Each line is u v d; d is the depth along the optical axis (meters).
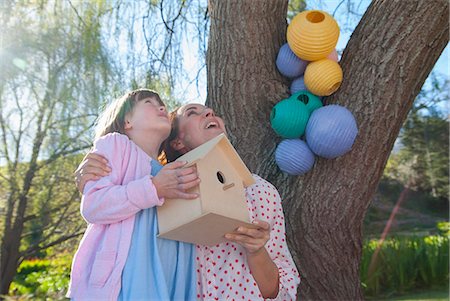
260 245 1.81
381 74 2.53
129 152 1.85
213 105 2.90
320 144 2.32
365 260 7.73
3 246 7.46
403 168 11.78
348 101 2.59
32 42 5.93
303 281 2.69
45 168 7.03
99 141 1.88
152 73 4.70
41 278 8.38
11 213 7.28
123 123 1.99
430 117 10.46
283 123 2.39
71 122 6.14
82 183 1.79
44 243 8.70
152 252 1.77
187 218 1.70
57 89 5.90
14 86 6.11
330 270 2.69
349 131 2.30
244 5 2.73
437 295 7.31
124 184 1.79
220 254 1.96
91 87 5.76
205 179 1.72
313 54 2.40
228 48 2.80
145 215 1.80
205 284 1.90
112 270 1.72
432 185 11.59
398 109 2.56
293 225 2.68
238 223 1.73
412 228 11.41
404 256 8.00
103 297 1.69
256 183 2.13
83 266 1.77
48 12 5.99
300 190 2.67
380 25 2.58
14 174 6.97
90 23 5.70
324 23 2.37
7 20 6.02
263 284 1.92
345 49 2.73
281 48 2.66
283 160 2.43
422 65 2.54
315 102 2.48
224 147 1.86
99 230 1.80
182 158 1.81
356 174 2.59
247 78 2.80
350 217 2.67
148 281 1.72
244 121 2.84
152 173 1.87
